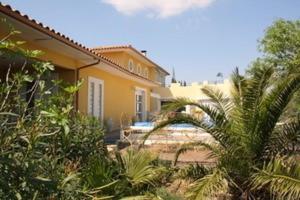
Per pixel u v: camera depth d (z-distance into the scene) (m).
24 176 2.64
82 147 6.31
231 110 7.53
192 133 12.70
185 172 7.11
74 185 3.79
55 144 4.72
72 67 14.01
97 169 5.46
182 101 7.58
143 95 30.22
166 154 11.03
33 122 3.16
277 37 19.36
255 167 6.81
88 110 16.33
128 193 5.49
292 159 6.71
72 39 11.50
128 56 28.81
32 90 3.58
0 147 2.74
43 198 2.92
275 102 7.10
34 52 3.70
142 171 5.96
